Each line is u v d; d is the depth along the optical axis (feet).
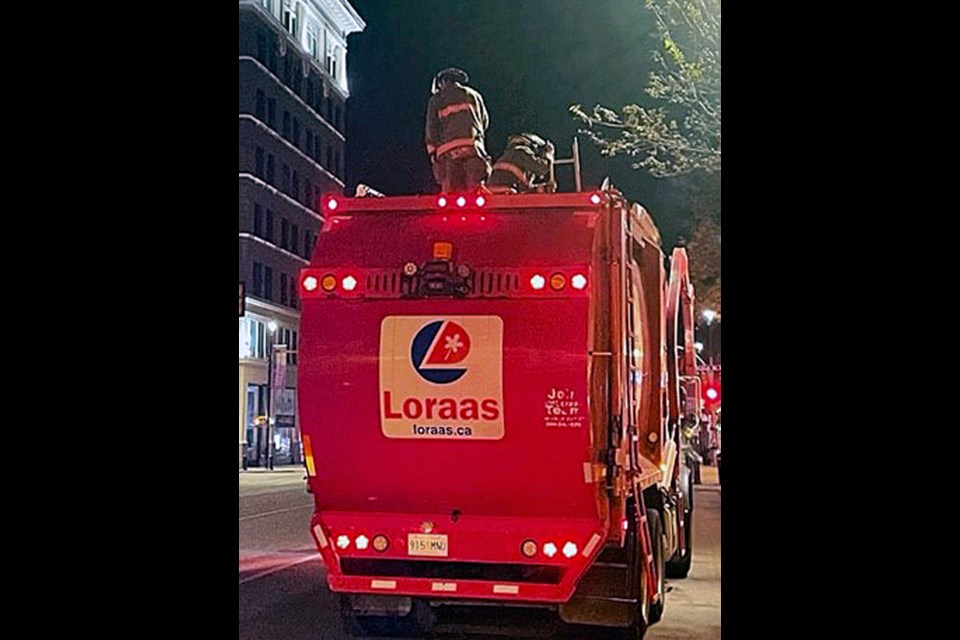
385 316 28.94
